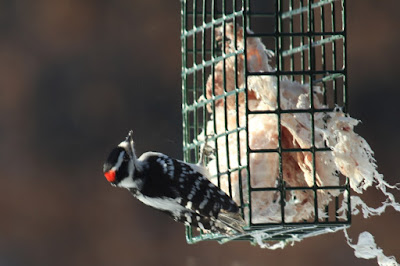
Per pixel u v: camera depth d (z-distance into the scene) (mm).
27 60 17250
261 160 9695
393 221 15469
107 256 16141
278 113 9359
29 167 16594
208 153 10203
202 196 9430
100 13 17328
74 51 17219
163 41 17156
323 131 9453
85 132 16781
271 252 15594
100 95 16969
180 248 16031
